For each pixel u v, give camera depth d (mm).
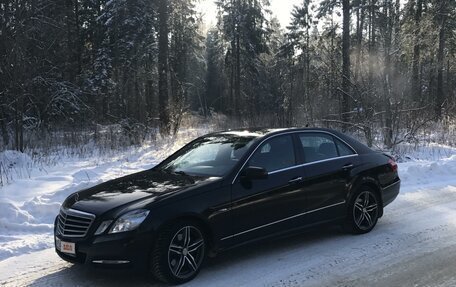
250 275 5281
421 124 17156
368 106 17219
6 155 14266
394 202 8992
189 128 25375
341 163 6645
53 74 21438
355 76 18812
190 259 5113
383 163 7238
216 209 5246
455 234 6820
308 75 25391
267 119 21609
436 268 5461
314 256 5898
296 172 6059
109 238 4723
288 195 5895
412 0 30516
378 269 5445
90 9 34438
